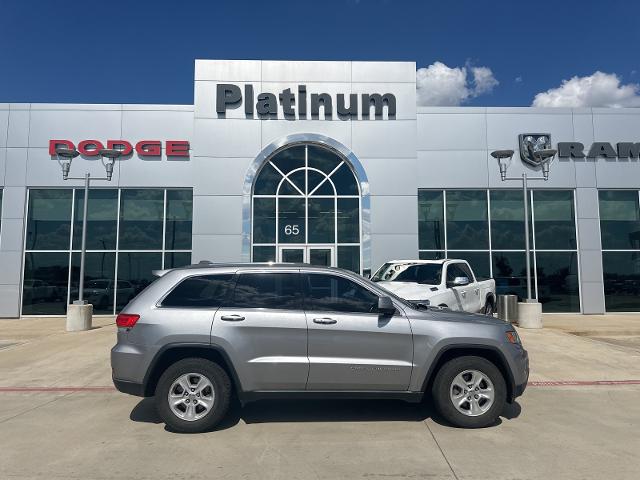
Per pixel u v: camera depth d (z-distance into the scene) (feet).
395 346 17.97
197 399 17.74
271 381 17.71
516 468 14.30
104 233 55.47
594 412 20.34
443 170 56.59
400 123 55.36
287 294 18.52
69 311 43.39
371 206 54.44
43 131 55.42
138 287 55.11
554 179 56.95
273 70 55.36
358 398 17.97
